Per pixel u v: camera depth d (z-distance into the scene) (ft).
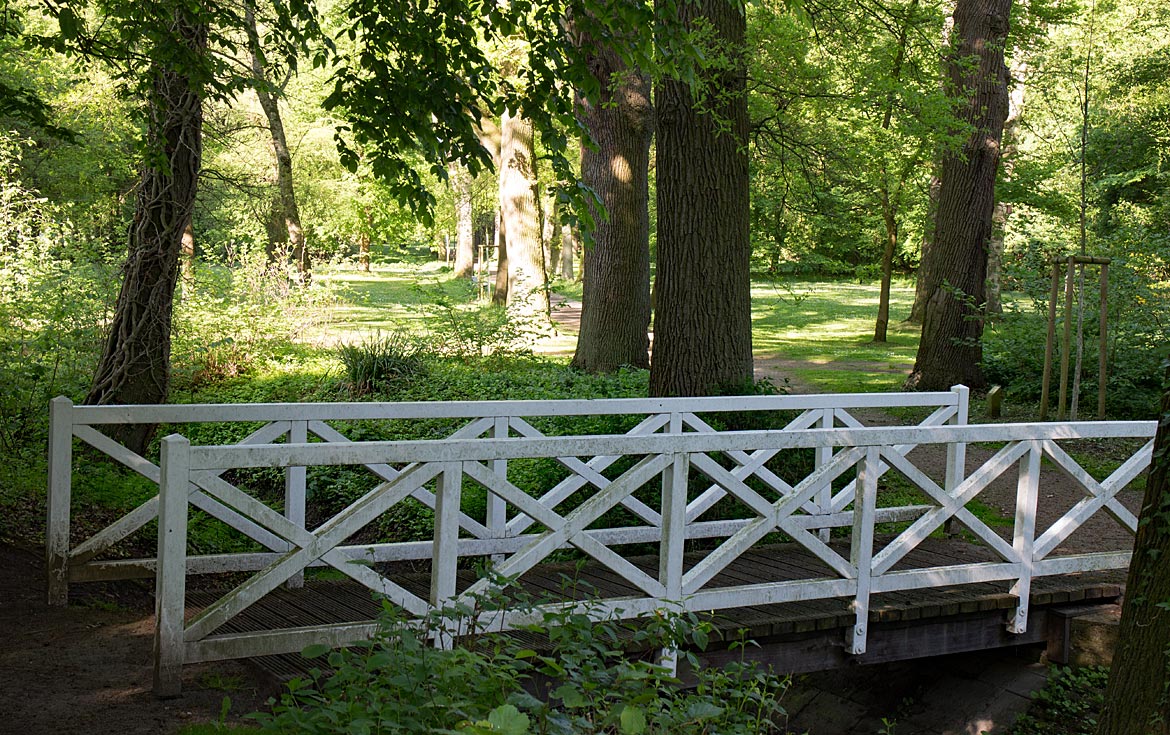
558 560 23.58
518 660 10.59
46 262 42.37
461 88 20.98
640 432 21.29
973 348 48.85
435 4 21.54
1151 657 12.37
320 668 13.62
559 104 20.65
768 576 19.43
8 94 25.09
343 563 13.75
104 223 63.87
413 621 13.12
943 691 20.06
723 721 10.72
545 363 50.21
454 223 145.48
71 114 59.06
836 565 16.87
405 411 19.04
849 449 16.83
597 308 49.85
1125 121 69.87
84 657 14.94
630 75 47.83
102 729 11.95
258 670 13.99
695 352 29.25
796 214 46.78
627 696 9.59
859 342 74.79
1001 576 18.39
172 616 13.03
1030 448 18.49
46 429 28.12
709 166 28.99
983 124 47.44
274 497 32.63
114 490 25.53
